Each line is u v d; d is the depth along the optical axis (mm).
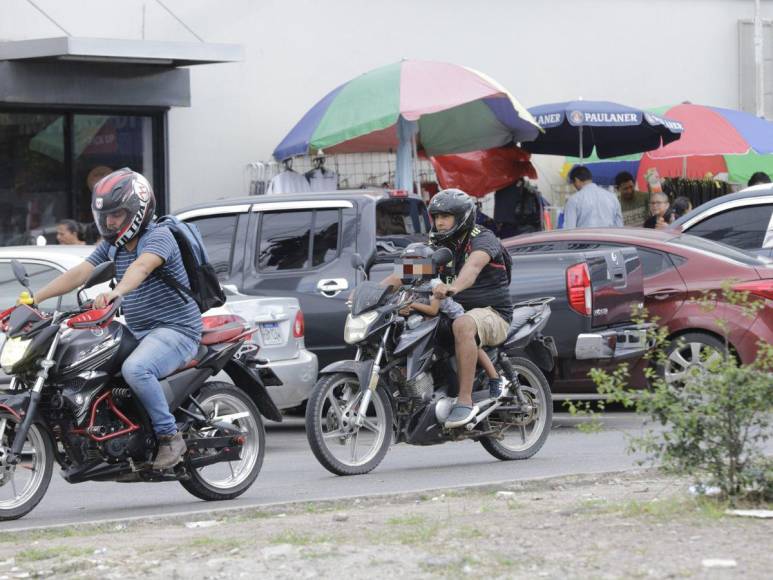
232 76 34469
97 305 13312
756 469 12070
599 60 39531
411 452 19297
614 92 39781
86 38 29047
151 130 33188
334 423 16781
